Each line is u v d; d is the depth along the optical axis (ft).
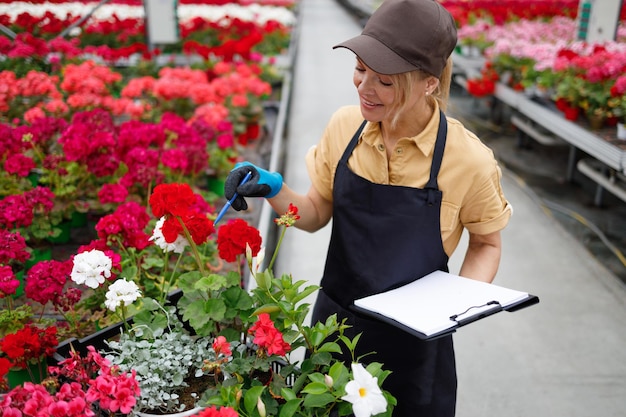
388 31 4.29
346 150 5.18
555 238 14.29
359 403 3.70
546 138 18.29
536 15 32.78
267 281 4.64
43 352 5.57
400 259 4.86
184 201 4.96
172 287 7.04
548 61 18.02
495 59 21.17
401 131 4.84
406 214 4.86
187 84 15.39
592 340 10.51
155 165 10.11
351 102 27.25
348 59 39.65
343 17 71.31
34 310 8.04
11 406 3.93
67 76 14.48
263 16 38.81
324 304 5.50
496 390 9.27
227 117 15.79
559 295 11.89
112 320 6.74
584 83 15.30
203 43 27.61
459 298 4.50
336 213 5.22
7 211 8.00
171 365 4.85
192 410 4.53
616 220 15.44
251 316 4.90
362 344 5.20
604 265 13.20
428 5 4.30
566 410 8.84
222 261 9.39
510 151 20.66
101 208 10.36
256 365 4.40
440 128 4.77
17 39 17.48
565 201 16.57
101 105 14.42
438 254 4.95
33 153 11.82
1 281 6.59
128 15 30.78
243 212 11.97
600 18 19.80
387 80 4.36
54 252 9.90
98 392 3.98
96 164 10.09
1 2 27.78
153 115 15.52
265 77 22.47
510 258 13.26
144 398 4.55
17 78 16.22
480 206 5.00
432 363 5.21
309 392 3.98
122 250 7.75
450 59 4.68
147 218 7.91
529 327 10.89
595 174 15.01
